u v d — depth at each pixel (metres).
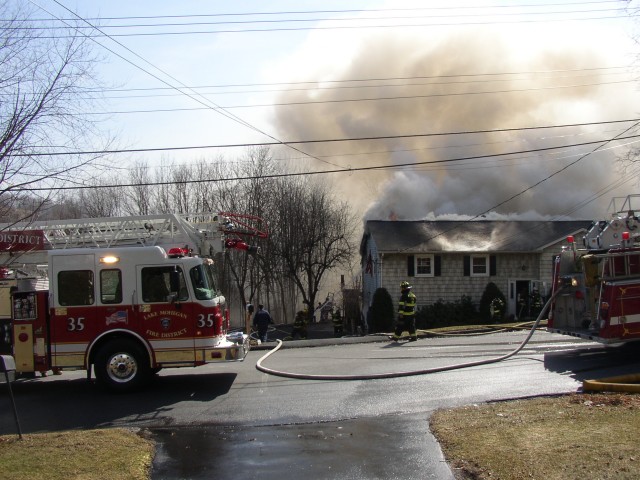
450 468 5.19
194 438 6.53
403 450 5.77
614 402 6.77
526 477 4.63
